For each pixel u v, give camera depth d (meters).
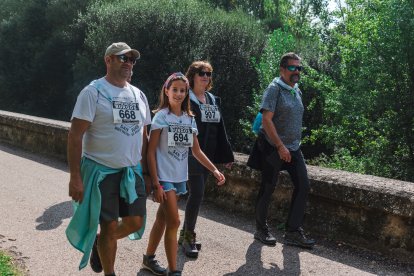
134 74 21.36
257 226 4.53
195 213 4.08
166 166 3.50
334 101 12.88
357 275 3.78
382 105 11.96
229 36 21.20
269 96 4.21
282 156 4.16
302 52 18.98
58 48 27.42
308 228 4.78
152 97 20.88
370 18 12.49
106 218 3.01
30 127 9.93
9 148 10.32
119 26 21.59
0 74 30.47
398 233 4.11
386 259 4.13
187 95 3.63
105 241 3.06
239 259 4.06
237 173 5.52
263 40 21.86
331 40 17.08
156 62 21.25
